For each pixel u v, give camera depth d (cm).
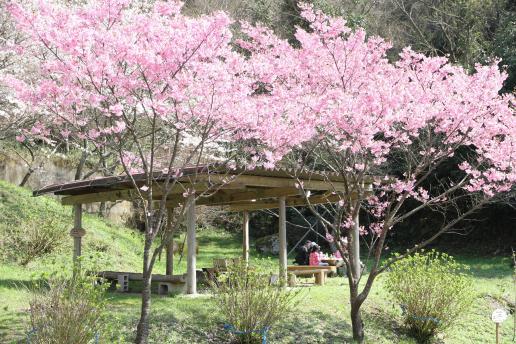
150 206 700
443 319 898
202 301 883
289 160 895
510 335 976
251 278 774
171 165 700
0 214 1348
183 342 721
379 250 834
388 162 1491
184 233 2136
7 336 658
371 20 2164
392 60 2075
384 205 1039
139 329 676
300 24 2092
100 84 634
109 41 609
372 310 962
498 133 874
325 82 841
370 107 736
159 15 693
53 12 604
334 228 846
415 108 793
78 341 584
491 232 1873
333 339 808
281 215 1059
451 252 1902
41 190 1094
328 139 862
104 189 1065
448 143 975
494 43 1897
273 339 776
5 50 1023
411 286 911
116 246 1519
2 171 1712
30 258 1202
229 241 2228
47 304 601
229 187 929
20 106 1029
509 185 883
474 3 2022
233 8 2147
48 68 624
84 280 635
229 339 755
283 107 761
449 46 2077
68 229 1440
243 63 710
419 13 2231
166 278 973
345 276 1312
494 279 1330
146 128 1230
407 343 863
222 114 691
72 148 1930
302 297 973
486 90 821
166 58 635
